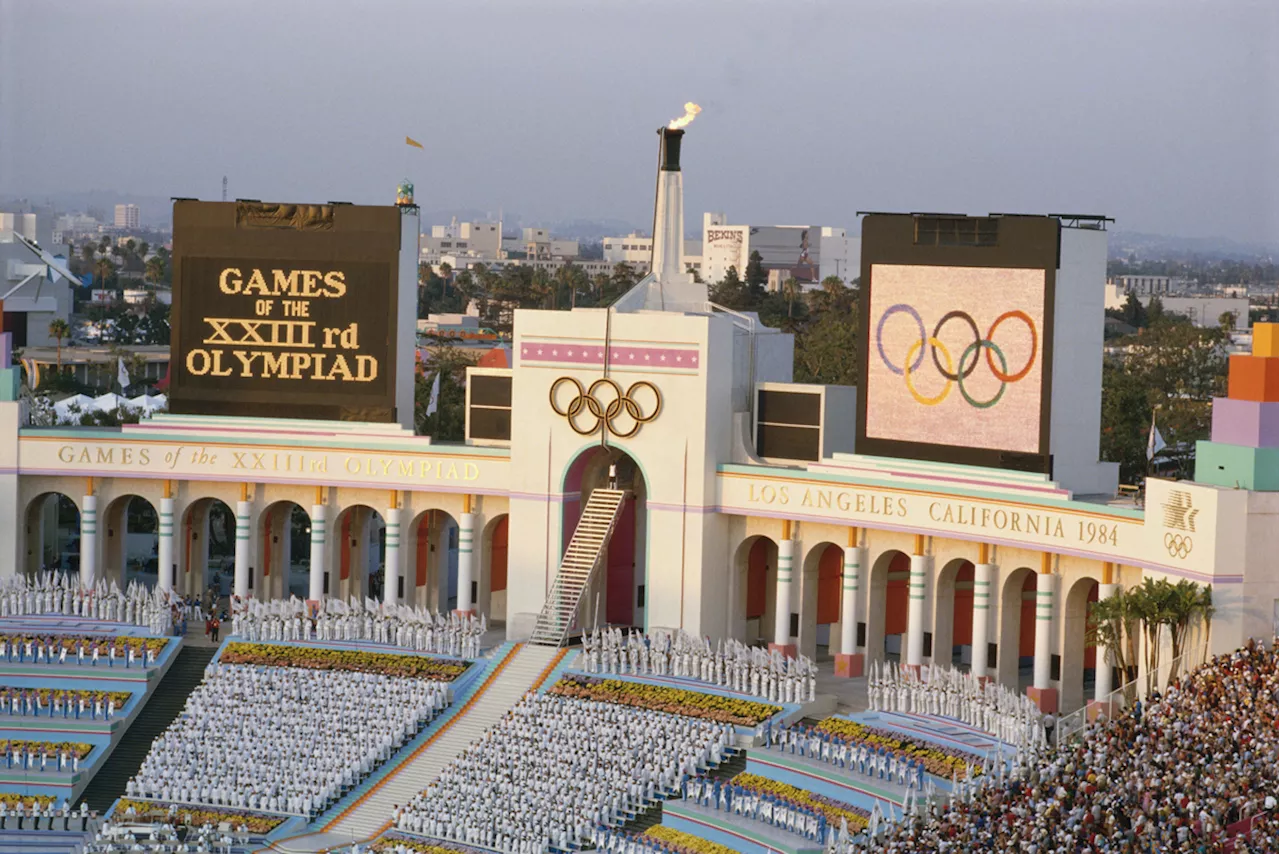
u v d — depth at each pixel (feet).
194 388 465.47
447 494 459.32
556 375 440.86
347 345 458.09
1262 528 341.62
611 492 443.73
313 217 456.86
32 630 440.45
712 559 431.43
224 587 549.95
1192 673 327.06
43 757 393.70
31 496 470.39
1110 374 621.72
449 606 510.58
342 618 443.32
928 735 361.30
